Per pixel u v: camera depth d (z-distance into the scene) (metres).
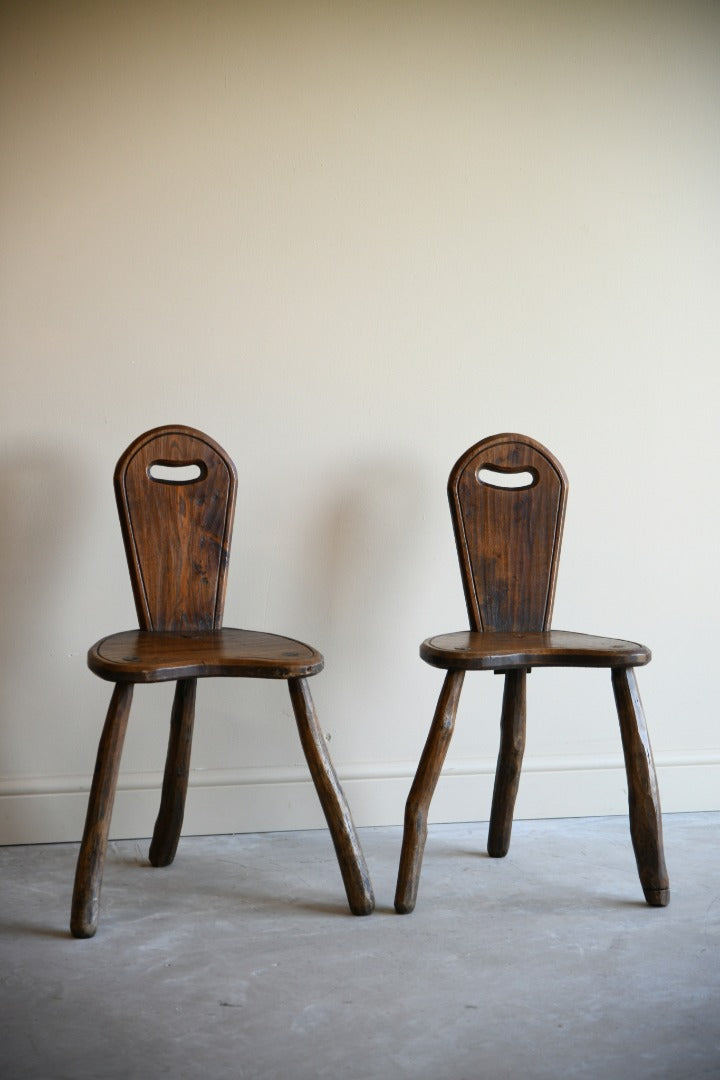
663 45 2.38
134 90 2.18
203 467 2.09
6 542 2.19
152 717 2.26
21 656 2.21
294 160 2.25
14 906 1.86
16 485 2.19
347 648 2.34
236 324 2.24
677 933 1.77
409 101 2.29
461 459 2.15
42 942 1.71
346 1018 1.47
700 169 2.41
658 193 2.39
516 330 2.35
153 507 2.05
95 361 2.20
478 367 2.34
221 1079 1.31
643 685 2.44
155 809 2.25
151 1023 1.45
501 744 2.12
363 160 2.27
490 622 2.14
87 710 2.24
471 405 2.34
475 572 2.14
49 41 2.14
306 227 2.26
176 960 1.65
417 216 2.30
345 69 2.26
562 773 2.40
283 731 2.31
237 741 2.30
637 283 2.39
